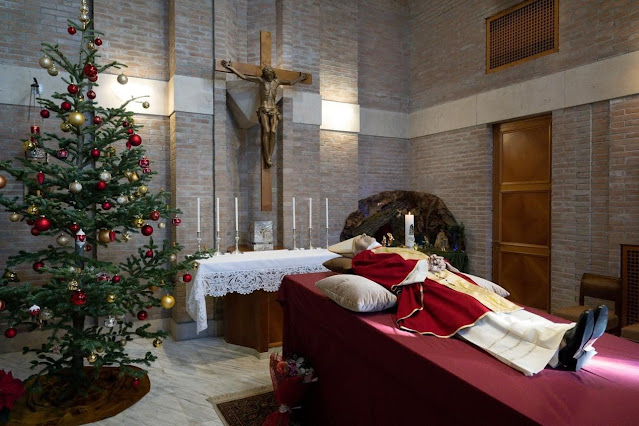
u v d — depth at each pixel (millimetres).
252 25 5324
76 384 3119
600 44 4461
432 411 1644
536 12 5145
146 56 4852
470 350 1759
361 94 6758
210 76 4824
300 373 2656
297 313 3021
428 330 1966
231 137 5152
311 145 5488
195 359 4055
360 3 6727
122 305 3123
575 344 1525
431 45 6719
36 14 4395
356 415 2221
